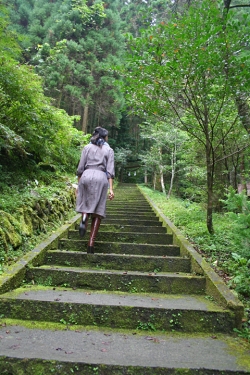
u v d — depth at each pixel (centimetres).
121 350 177
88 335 197
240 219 235
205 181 824
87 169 331
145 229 463
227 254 343
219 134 535
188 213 565
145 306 221
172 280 275
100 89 1436
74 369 158
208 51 333
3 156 477
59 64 1257
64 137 627
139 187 1527
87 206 317
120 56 1522
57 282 274
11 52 515
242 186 693
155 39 373
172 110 429
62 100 1393
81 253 319
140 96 394
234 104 433
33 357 161
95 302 227
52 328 204
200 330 214
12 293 236
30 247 322
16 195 386
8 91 446
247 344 193
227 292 240
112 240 408
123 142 2192
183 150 869
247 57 341
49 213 422
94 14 1502
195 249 358
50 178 571
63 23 1411
